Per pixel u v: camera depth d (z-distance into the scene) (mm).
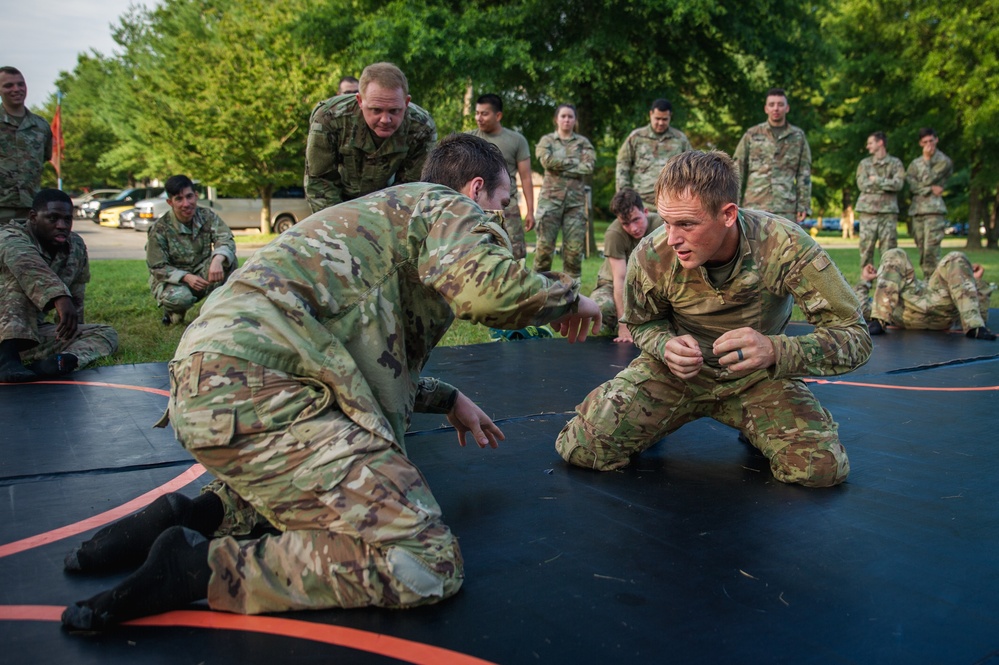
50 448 3203
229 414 1807
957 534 2352
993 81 17750
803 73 15617
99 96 40938
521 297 1967
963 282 6383
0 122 6457
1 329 4535
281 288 1932
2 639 1714
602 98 15906
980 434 3459
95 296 8531
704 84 16953
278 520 1858
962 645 1724
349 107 4449
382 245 2084
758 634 1763
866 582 2029
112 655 1650
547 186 8141
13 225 4875
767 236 2613
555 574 2059
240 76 19703
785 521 2439
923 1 19016
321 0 17875
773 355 2543
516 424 3586
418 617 1815
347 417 1925
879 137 10570
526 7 13820
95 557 2029
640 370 2900
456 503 2590
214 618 1794
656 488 2746
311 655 1646
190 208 6707
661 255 2691
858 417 3748
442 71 14195
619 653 1675
